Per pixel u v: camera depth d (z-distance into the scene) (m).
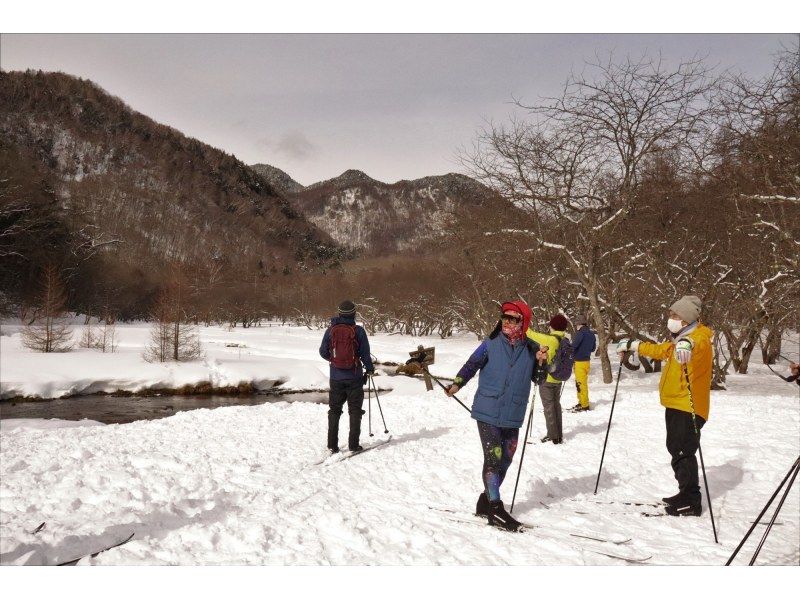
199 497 4.77
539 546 3.77
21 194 53.59
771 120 10.55
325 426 8.30
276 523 4.05
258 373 20.00
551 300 20.47
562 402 10.59
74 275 56.16
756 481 5.43
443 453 6.39
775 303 14.16
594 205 14.56
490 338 4.36
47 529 3.96
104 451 6.52
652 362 18.48
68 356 21.11
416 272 43.59
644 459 6.19
